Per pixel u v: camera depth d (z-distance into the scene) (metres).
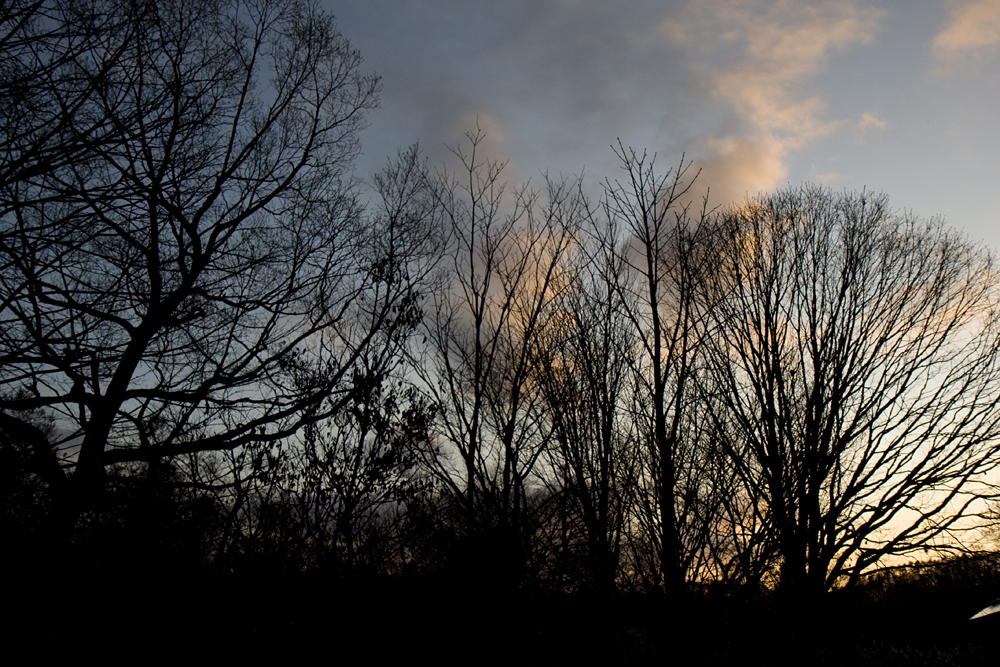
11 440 6.61
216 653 7.29
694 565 7.93
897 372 16.38
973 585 16.39
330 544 8.23
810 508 13.52
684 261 9.01
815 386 15.53
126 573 7.02
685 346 8.52
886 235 17.08
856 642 14.67
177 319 8.12
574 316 9.06
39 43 5.79
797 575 10.77
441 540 8.41
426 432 8.67
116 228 6.71
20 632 6.43
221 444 8.05
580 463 8.24
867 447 16.03
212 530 7.54
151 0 6.74
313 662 7.74
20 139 5.84
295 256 10.68
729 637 7.89
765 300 15.52
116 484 7.18
